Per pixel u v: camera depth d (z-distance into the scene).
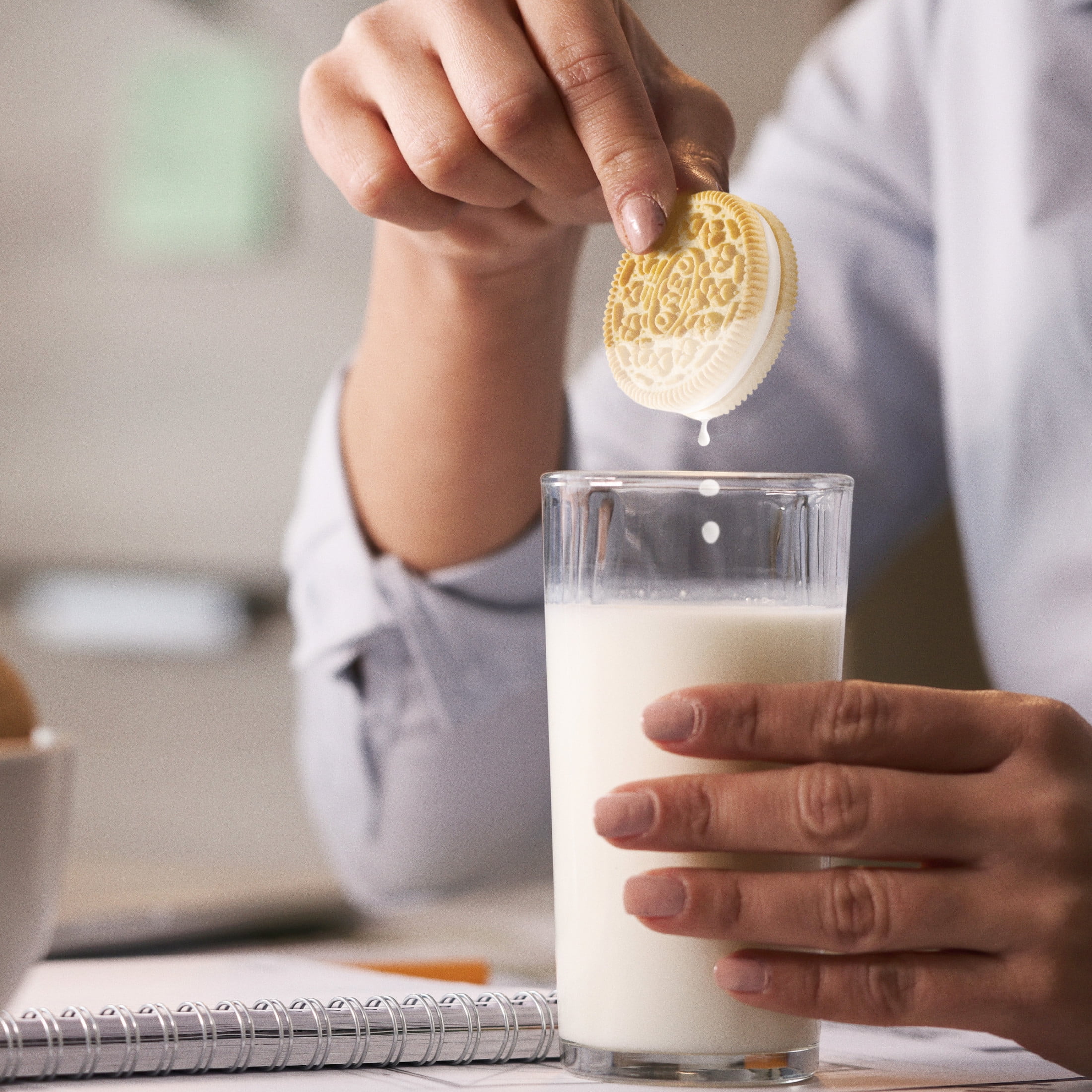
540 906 1.25
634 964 0.54
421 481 0.78
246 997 0.61
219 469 2.11
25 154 2.20
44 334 2.21
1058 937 0.53
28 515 2.23
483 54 0.60
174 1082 0.53
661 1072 0.54
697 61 1.78
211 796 2.10
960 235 0.87
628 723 0.55
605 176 0.58
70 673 2.18
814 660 0.55
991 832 0.54
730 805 0.53
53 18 2.18
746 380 0.56
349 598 0.80
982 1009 0.53
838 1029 0.61
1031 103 0.84
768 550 0.55
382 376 0.77
